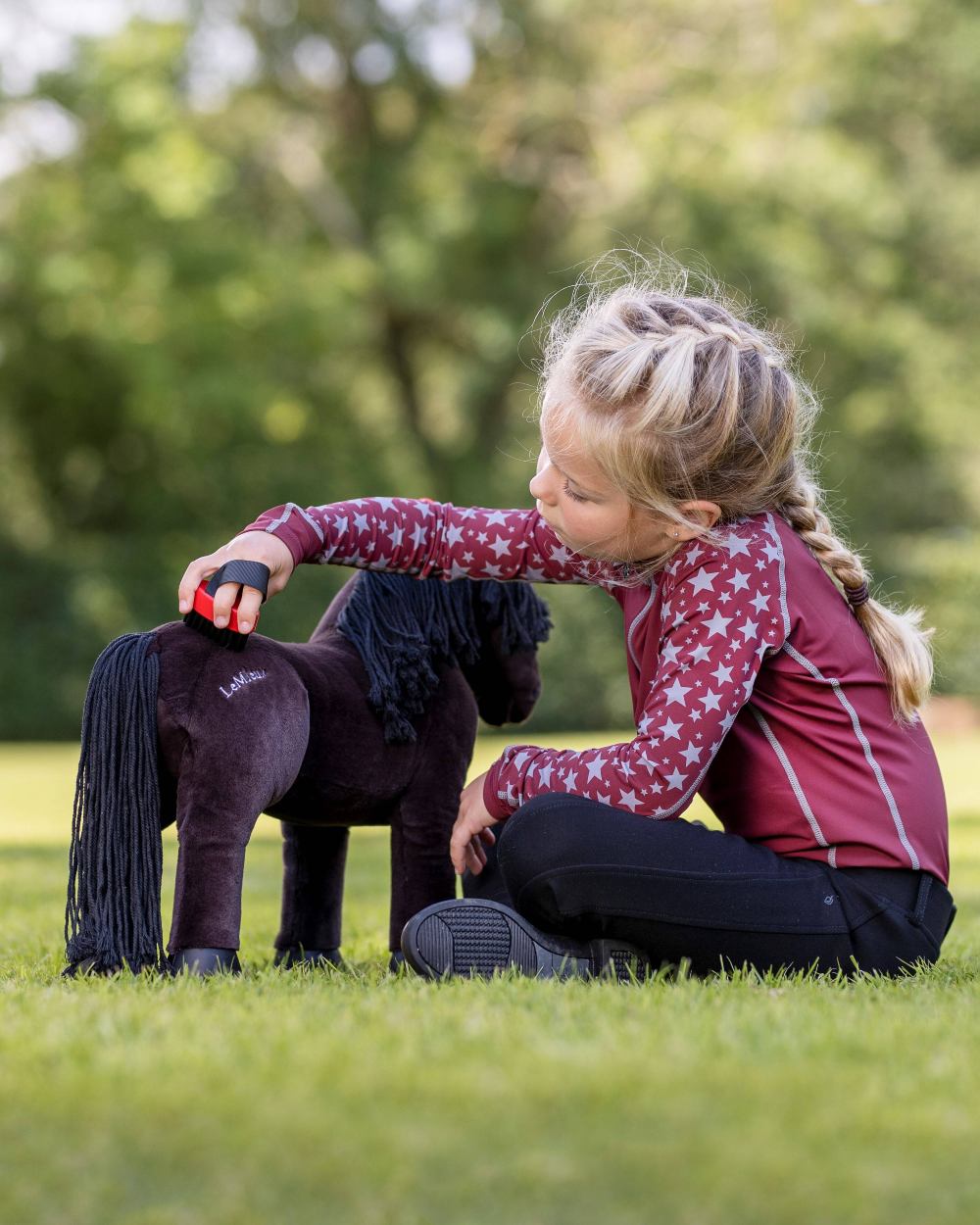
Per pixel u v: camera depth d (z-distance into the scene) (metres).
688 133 26.41
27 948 4.32
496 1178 1.80
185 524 27.64
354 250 29.27
